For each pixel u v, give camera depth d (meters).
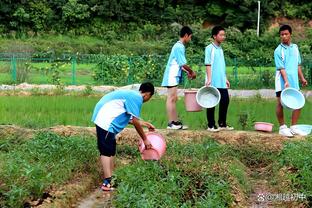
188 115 13.21
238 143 10.43
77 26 57.41
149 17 59.28
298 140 10.13
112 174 8.16
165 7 59.91
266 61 31.67
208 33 52.09
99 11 57.03
